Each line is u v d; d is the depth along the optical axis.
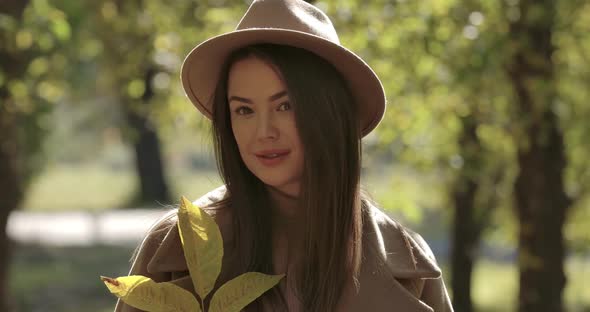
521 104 9.54
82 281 19.86
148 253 2.89
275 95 2.73
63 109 42.50
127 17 11.01
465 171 10.98
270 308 2.79
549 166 10.07
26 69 9.65
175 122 11.36
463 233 13.70
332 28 2.92
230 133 2.90
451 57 9.09
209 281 2.68
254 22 2.83
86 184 51.91
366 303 2.84
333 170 2.77
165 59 10.70
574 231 14.61
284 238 2.92
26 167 19.78
